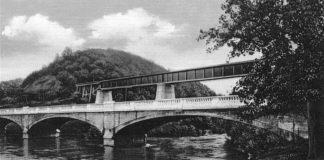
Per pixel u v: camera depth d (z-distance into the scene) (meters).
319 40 21.28
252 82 24.05
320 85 21.75
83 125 102.06
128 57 178.12
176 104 46.28
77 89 133.38
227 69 51.94
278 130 33.75
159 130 84.12
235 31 24.00
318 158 22.38
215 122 100.12
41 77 165.88
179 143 65.06
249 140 43.72
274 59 22.36
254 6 23.00
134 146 59.22
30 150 56.94
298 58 21.55
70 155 49.81
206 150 52.81
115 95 110.12
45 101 138.00
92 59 163.88
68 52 174.25
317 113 22.73
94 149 56.78
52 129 84.62
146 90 113.62
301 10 21.25
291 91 21.88
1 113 86.25
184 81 57.88
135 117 53.28
